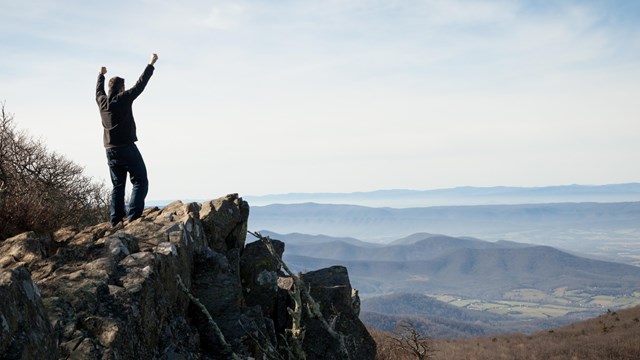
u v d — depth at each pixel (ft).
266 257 36.24
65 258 23.29
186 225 29.89
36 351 12.16
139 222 31.45
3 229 28.19
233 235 37.45
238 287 28.12
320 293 35.37
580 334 222.28
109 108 33.06
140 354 18.92
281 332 32.86
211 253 30.35
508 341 224.53
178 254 26.40
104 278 20.74
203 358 22.53
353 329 34.27
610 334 208.85
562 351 182.09
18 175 48.96
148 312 20.61
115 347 17.33
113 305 19.30
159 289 22.36
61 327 17.43
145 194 34.78
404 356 62.85
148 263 22.52
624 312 263.70
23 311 12.32
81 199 57.67
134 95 33.12
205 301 26.73
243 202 39.24
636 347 176.14
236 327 24.97
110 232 30.32
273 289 34.24
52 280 20.47
